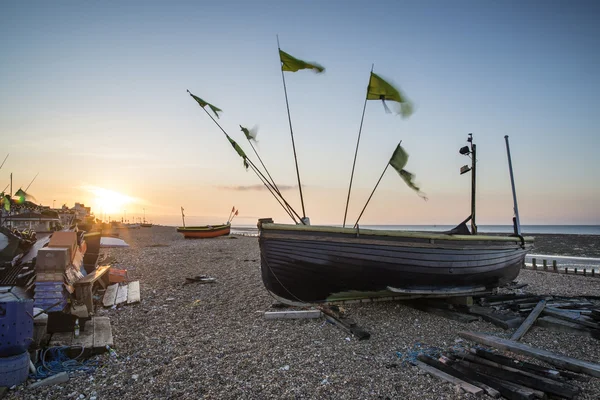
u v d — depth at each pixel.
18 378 4.71
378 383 4.98
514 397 4.46
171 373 5.25
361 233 7.60
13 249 9.02
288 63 8.95
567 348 6.32
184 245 28.39
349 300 8.55
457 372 5.11
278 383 4.97
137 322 7.78
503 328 7.46
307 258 7.55
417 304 9.03
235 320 7.99
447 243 8.26
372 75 8.59
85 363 5.48
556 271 16.91
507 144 10.78
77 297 7.50
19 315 4.77
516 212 10.56
